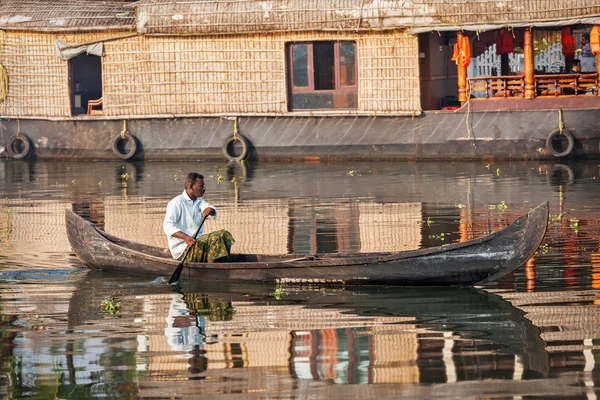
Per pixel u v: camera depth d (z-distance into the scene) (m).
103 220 41.56
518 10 57.50
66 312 26.06
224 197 48.00
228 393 19.45
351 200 45.94
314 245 35.00
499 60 73.94
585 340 22.56
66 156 66.94
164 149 65.06
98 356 22.06
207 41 62.72
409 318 24.97
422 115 60.41
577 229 36.38
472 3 58.25
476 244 27.44
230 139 63.53
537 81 59.25
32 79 66.06
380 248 34.16
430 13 58.75
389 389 19.55
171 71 63.53
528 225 27.00
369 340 22.98
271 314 25.62
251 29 61.12
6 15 65.31
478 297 26.97
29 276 30.69
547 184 49.19
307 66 62.16
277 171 58.28
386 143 61.41
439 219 39.94
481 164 58.78
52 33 64.94
